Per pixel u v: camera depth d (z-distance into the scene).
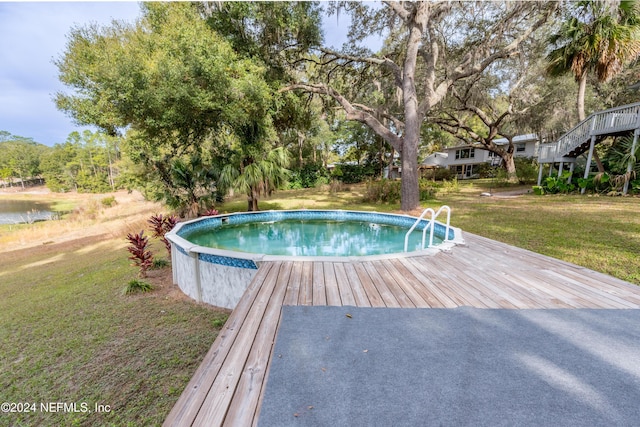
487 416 1.29
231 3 8.15
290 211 9.20
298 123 13.06
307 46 10.38
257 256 3.57
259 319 2.12
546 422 1.26
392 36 10.50
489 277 3.02
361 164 29.28
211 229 7.84
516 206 9.56
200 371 1.53
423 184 13.26
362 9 10.34
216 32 8.45
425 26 9.34
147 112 7.50
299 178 22.11
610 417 1.28
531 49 11.48
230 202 14.42
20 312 4.02
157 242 8.04
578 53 10.42
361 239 6.86
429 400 1.38
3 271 7.27
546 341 1.89
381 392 1.42
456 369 1.61
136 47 7.23
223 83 7.65
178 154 11.52
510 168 17.97
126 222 12.93
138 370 2.55
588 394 1.43
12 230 14.23
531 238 5.57
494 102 18.03
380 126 10.52
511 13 8.93
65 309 3.98
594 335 1.96
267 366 1.58
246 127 10.34
